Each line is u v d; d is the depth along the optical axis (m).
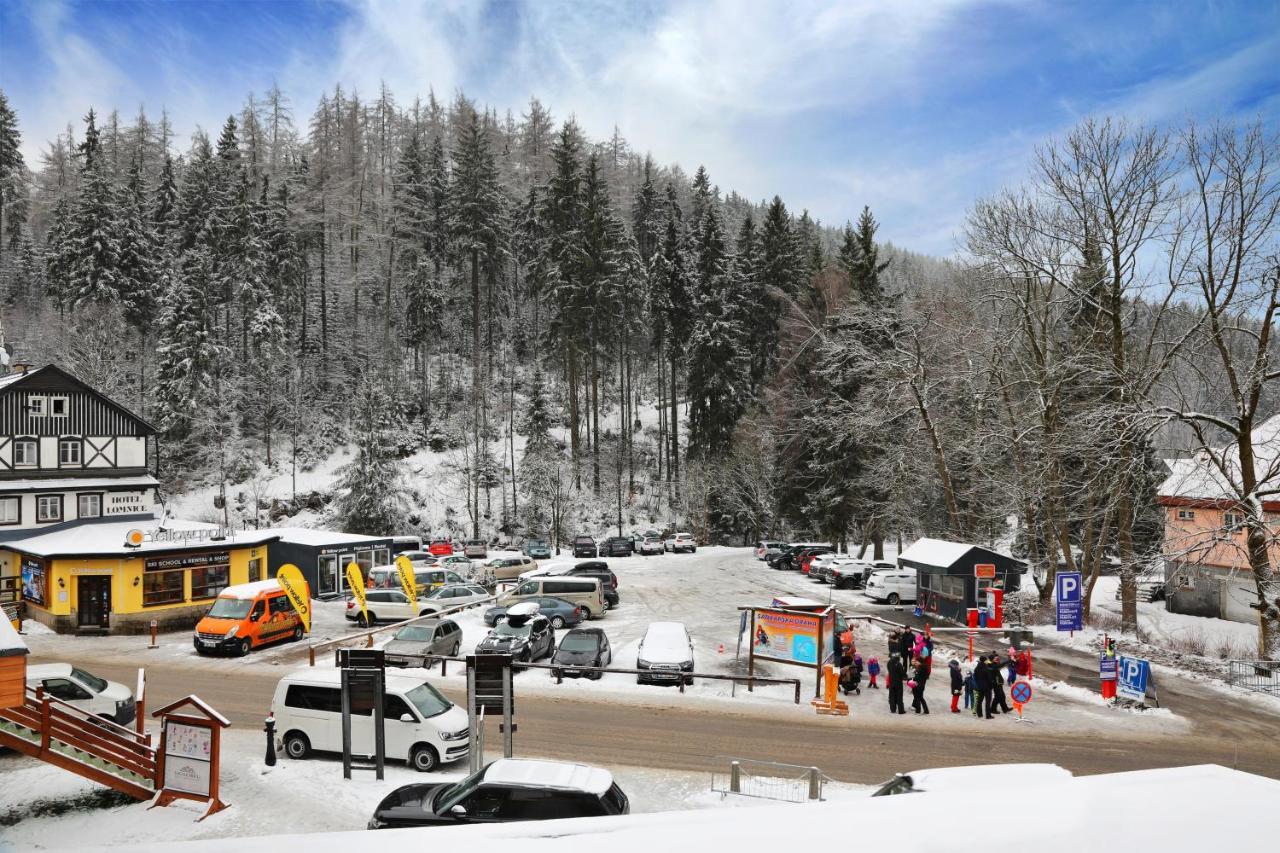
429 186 92.00
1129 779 1.79
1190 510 34.50
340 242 97.56
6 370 45.44
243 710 21.89
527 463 71.25
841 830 1.40
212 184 85.81
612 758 17.97
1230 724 20.75
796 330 56.84
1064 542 35.69
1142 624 33.34
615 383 93.38
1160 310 30.19
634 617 37.12
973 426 40.56
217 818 14.59
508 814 11.21
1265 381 26.97
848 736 19.77
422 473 76.69
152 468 70.38
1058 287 37.03
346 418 81.56
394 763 17.64
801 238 81.38
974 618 32.25
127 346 73.25
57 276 74.62
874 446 50.50
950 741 19.41
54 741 14.79
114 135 104.50
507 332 96.12
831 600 41.50
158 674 25.83
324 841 1.45
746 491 70.56
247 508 70.50
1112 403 29.45
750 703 22.78
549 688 24.23
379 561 45.75
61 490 39.53
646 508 77.94
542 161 116.25
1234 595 34.09
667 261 76.25
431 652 26.69
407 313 85.50
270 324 74.31
